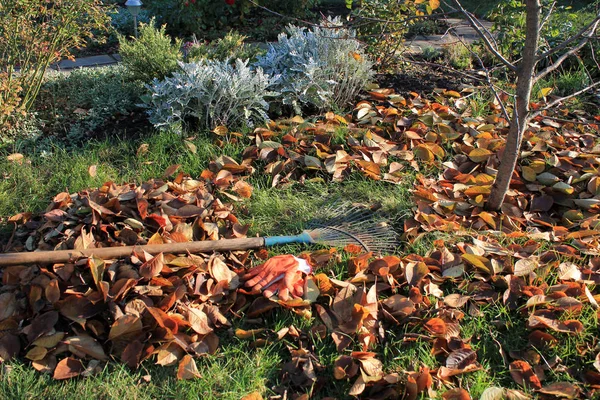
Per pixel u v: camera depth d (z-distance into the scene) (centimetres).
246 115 465
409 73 590
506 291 308
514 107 341
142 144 440
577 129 487
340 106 520
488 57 618
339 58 518
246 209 385
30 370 268
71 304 284
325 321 292
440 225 364
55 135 459
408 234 357
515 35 579
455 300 306
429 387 255
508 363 278
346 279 324
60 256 301
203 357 279
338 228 366
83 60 648
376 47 576
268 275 307
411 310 294
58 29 468
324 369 272
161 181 390
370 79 550
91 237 324
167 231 341
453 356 275
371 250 346
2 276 306
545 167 421
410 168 430
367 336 279
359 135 455
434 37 737
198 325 283
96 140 452
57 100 506
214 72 470
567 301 297
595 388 262
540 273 320
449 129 463
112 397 256
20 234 350
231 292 309
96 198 351
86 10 482
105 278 299
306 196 402
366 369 263
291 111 507
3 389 257
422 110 491
